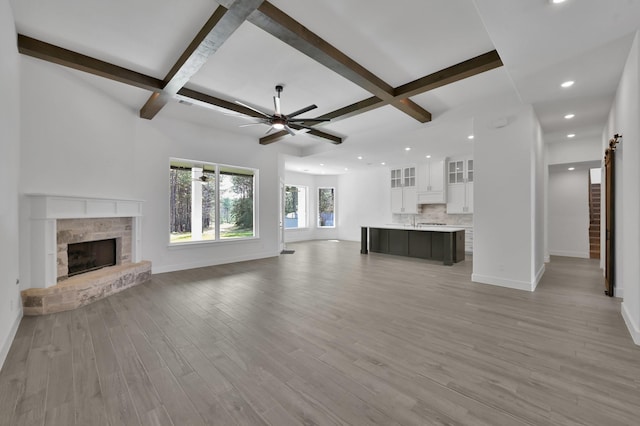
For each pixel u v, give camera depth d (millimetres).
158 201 5184
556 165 6422
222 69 3541
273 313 3221
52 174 3439
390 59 3240
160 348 2404
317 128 5746
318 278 4910
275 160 7305
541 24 2346
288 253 7875
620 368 2070
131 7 2494
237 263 6316
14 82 2729
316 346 2436
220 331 2744
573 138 5883
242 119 5473
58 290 3234
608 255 3863
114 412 1641
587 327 2801
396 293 3992
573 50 2729
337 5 2428
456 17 2570
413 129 5332
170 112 5094
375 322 2949
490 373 2020
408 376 1991
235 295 3916
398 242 7355
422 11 2502
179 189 5703
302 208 11508
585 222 6902
